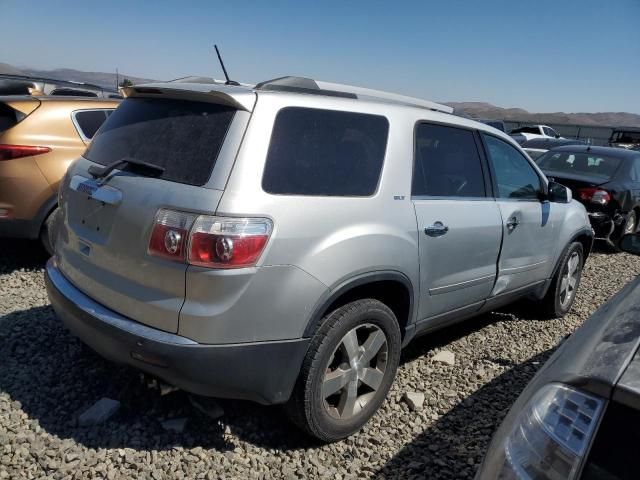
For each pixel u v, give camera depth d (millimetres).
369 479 2775
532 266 4523
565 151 9594
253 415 3170
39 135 5262
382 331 3088
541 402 1598
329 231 2738
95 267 2857
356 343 2953
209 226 2430
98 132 3332
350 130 3012
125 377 3371
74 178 3176
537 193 4574
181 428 2969
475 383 3846
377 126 3154
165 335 2498
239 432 3014
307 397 2748
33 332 3965
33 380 3354
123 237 2678
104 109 5816
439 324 3715
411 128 3342
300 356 2699
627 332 1700
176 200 2518
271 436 3020
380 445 3053
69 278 3068
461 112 4195
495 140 4152
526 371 4082
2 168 5078
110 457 2736
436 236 3340
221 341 2475
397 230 3064
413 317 3350
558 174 8992
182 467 2715
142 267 2590
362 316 2904
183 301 2480
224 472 2709
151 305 2545
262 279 2510
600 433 1412
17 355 3633
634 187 8711
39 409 3074
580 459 1408
